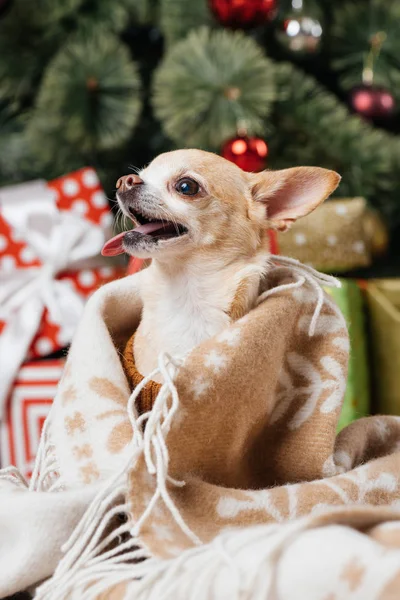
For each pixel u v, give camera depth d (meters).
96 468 0.84
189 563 0.62
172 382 0.79
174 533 0.75
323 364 0.95
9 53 1.82
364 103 1.78
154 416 0.77
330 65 2.01
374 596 0.52
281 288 0.94
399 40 1.93
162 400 0.78
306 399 0.94
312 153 1.83
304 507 0.82
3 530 0.81
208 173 1.06
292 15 1.77
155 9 1.88
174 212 1.03
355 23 1.93
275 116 1.80
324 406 0.93
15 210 1.62
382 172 1.89
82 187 1.66
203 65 1.67
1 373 1.52
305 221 1.71
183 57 1.70
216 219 1.04
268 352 0.88
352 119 1.82
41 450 0.93
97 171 1.91
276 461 0.94
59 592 0.72
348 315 1.60
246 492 0.82
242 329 0.86
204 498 0.80
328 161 1.86
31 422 1.53
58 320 1.57
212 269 1.03
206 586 0.59
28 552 0.78
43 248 1.61
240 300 1.02
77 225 1.61
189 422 0.82
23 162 1.87
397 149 1.85
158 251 1.01
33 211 1.62
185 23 1.85
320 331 0.97
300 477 0.93
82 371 0.91
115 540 0.82
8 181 1.95
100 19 1.83
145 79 1.99
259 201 1.08
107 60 1.73
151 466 0.75
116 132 1.75
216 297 1.03
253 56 1.69
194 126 1.71
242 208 1.07
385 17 1.94
